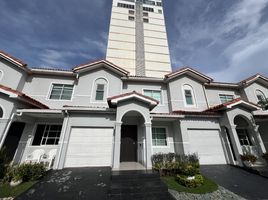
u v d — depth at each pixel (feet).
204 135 40.01
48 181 23.73
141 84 47.88
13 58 38.58
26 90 40.22
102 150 33.71
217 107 40.37
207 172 31.53
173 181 25.57
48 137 36.55
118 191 20.16
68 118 33.68
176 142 39.42
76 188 21.33
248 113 40.40
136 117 40.73
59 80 43.37
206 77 48.44
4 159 25.86
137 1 103.04
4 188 21.50
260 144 38.06
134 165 31.86
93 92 41.55
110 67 44.32
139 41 85.71
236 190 22.40
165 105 46.21
